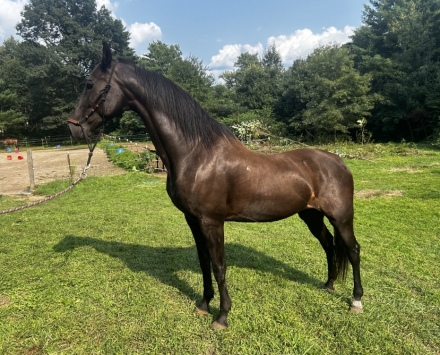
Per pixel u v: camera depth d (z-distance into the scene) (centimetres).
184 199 249
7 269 375
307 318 274
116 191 870
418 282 336
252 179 254
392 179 959
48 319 274
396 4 2562
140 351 236
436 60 2228
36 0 3183
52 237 491
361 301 292
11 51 3953
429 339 245
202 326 266
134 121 2827
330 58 2134
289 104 2636
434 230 511
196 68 2877
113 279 349
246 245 454
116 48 3328
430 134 2108
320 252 428
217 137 256
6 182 1010
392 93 2166
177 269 376
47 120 2936
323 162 282
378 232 510
